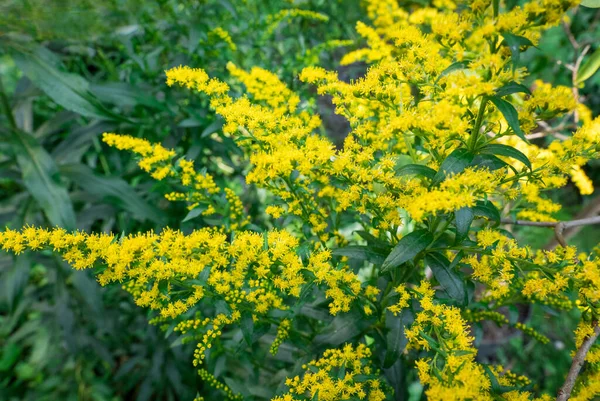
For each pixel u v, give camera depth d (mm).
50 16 425
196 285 336
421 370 299
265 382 472
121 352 712
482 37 285
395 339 334
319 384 328
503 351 828
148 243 324
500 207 454
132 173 596
